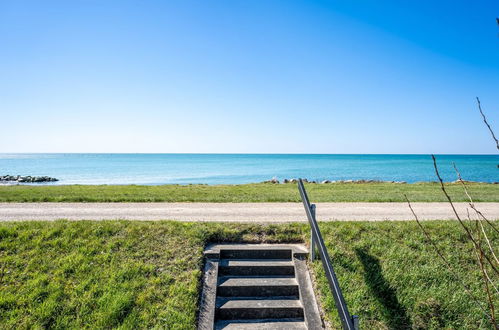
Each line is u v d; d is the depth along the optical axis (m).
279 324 6.03
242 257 7.64
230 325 5.97
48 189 18.00
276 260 7.55
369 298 6.33
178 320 5.69
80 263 6.96
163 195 15.08
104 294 6.12
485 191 18.25
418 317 5.96
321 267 7.01
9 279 6.43
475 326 5.81
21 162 117.62
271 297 6.64
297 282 6.79
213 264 7.21
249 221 9.26
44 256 7.18
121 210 11.22
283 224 8.76
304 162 121.31
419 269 7.02
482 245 7.85
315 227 5.82
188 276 6.71
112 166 88.38
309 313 6.03
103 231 8.16
